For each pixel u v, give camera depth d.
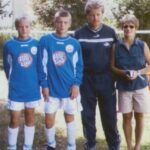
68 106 5.21
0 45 12.16
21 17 5.20
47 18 14.45
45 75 5.14
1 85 10.12
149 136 6.57
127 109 5.38
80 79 5.18
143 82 5.32
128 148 5.55
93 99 5.43
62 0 14.37
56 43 5.10
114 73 5.34
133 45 5.27
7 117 7.04
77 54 5.14
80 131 6.75
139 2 13.52
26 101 5.22
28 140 5.40
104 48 5.25
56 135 6.50
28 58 5.16
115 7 13.74
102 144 6.23
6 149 5.76
